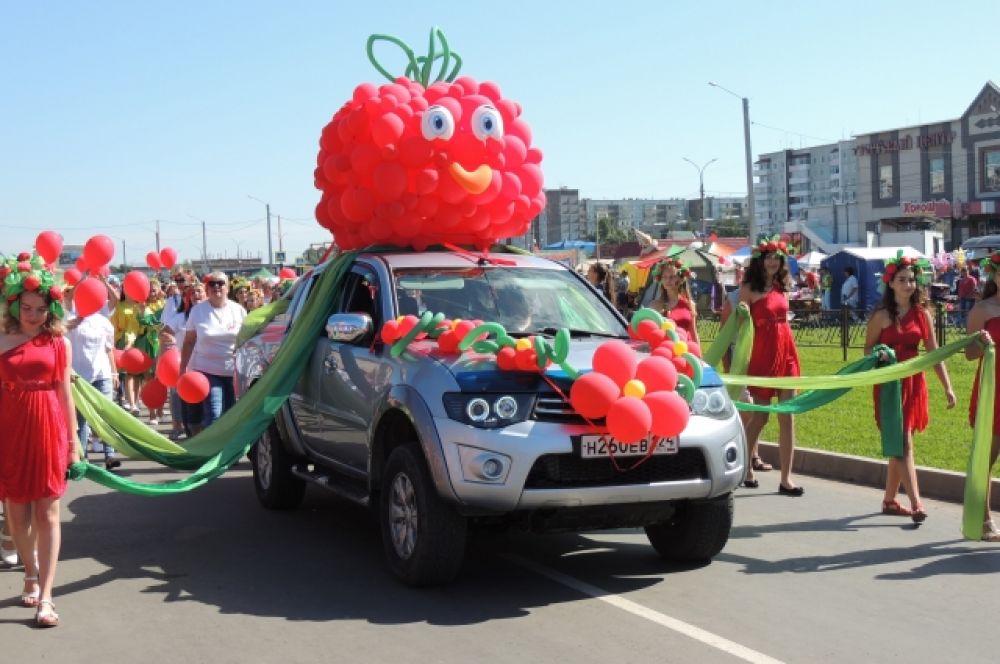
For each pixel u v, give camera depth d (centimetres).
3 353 567
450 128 724
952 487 874
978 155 6956
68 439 592
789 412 838
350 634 542
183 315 1178
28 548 597
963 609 576
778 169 16488
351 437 703
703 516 645
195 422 1076
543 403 574
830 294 3584
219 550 728
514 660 500
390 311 683
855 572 652
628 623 553
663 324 658
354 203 766
